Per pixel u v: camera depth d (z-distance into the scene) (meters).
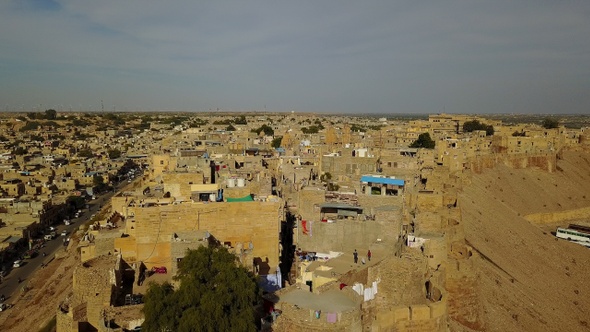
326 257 52.91
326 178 96.50
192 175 62.00
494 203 100.62
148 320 34.31
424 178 87.44
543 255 86.62
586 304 73.44
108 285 41.12
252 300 36.72
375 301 40.59
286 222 67.06
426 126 197.12
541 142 145.38
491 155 129.50
